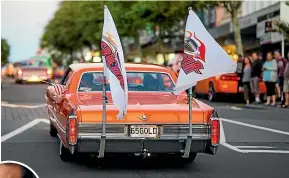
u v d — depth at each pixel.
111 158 9.14
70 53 72.88
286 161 9.12
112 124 7.42
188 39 7.17
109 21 6.96
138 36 46.03
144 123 7.49
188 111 7.64
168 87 9.01
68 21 64.06
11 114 17.02
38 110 18.52
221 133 12.55
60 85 9.95
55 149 10.06
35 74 41.38
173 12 32.41
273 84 19.38
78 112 7.43
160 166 8.59
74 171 8.09
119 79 6.93
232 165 8.73
